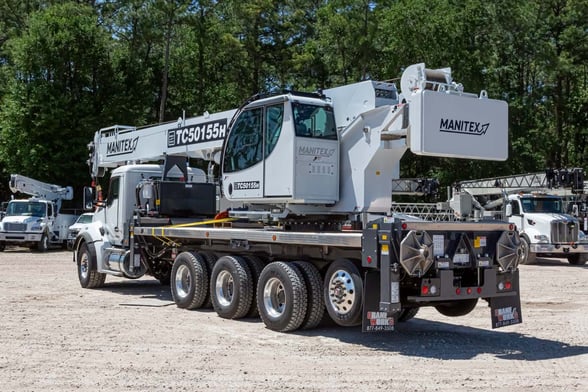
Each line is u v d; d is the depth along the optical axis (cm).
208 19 4725
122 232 1508
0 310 1243
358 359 842
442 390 692
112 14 4762
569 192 2731
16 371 765
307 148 1038
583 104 4803
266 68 4906
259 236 1072
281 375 752
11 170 4019
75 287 1634
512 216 2652
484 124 941
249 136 1127
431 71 945
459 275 946
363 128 1030
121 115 4156
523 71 4612
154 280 1798
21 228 3022
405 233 866
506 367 805
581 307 1383
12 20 5050
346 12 4328
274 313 1042
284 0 4862
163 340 956
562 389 698
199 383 712
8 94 4225
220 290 1173
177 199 1437
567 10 4744
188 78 4969
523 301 1478
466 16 4109
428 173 3625
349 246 919
